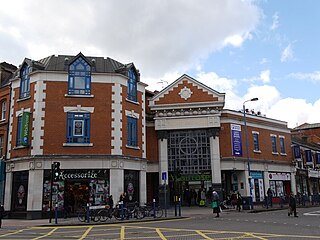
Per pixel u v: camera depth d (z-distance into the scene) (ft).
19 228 58.65
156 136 104.68
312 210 93.09
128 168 85.20
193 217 73.56
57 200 72.64
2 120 91.61
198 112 102.47
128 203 77.66
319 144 176.35
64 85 84.17
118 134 84.38
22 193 80.74
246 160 106.52
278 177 117.91
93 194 80.38
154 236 43.88
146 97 108.27
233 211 88.99
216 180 98.84
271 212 87.10
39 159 79.00
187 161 101.60
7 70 102.01
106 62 92.22
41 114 81.30
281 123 124.67
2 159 86.79
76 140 82.17
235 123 106.83
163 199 99.30
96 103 84.84
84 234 48.11
